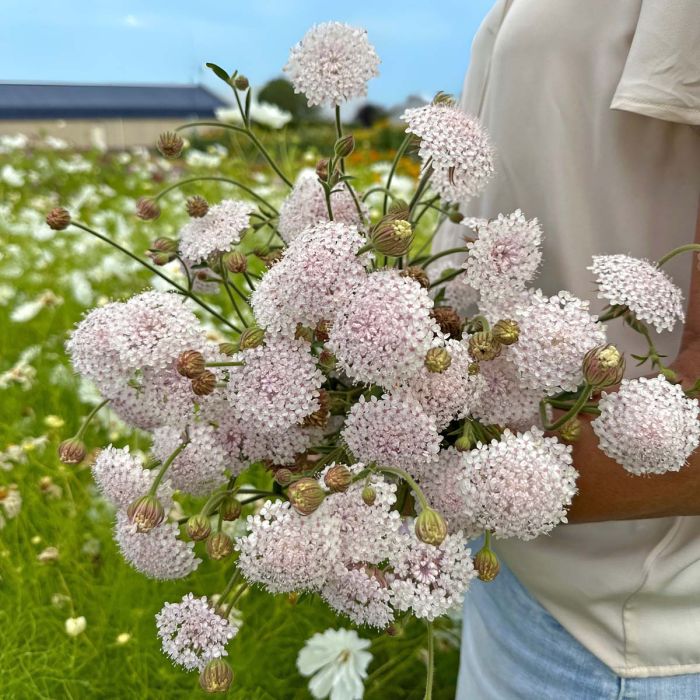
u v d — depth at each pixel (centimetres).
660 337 49
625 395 36
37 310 123
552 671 53
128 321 39
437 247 67
